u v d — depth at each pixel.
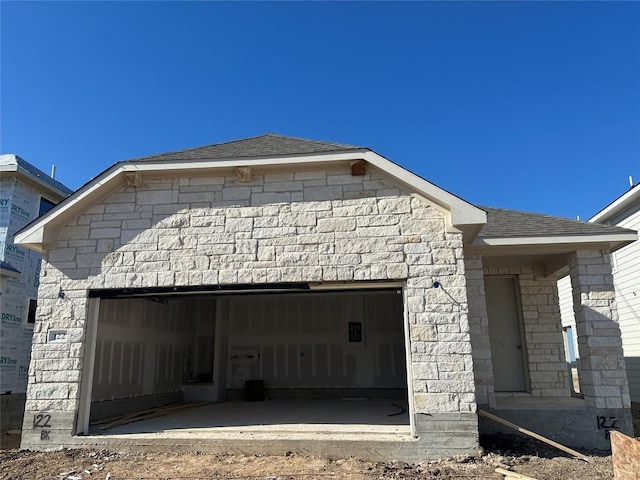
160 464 6.46
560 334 10.01
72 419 7.33
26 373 11.37
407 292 7.18
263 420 9.23
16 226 11.47
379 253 7.36
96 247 7.90
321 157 7.52
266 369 15.17
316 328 15.32
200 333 15.36
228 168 7.79
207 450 7.04
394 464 6.46
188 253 7.72
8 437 9.52
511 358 10.23
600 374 7.97
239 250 7.63
